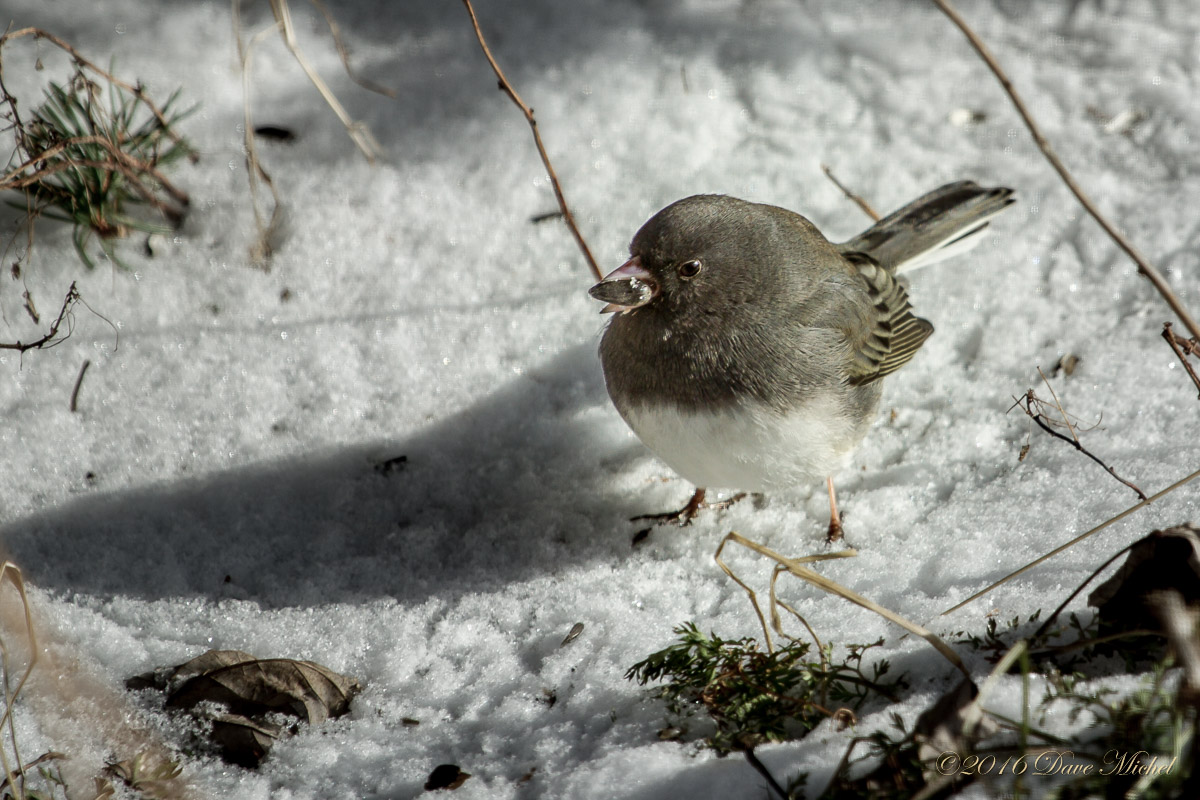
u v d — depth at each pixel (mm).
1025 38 11422
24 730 6105
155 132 9727
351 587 7691
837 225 10008
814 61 11359
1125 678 5328
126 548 7984
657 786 5363
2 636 6605
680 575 7605
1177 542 5492
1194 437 7715
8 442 8492
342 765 5984
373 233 10008
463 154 10594
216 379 9008
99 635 6945
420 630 7133
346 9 11867
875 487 8305
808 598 7074
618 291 7102
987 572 6980
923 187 10234
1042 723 4980
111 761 5887
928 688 5777
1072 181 5484
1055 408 8336
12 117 9820
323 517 8406
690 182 10328
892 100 10977
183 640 7023
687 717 6020
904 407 8852
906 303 8594
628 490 8594
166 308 9391
